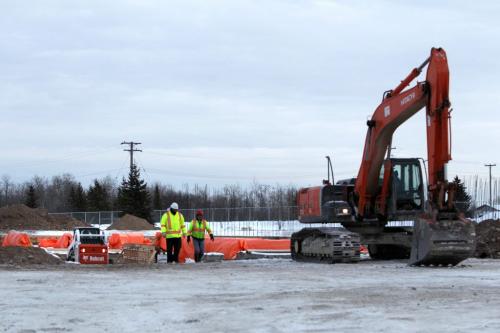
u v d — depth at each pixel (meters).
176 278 16.55
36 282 15.36
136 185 79.50
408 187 23.23
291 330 8.99
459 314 10.28
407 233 23.81
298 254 25.33
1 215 56.25
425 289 13.72
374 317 10.02
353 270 18.78
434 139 18.97
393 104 21.22
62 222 58.50
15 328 9.27
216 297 12.60
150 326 9.41
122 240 33.09
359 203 23.34
